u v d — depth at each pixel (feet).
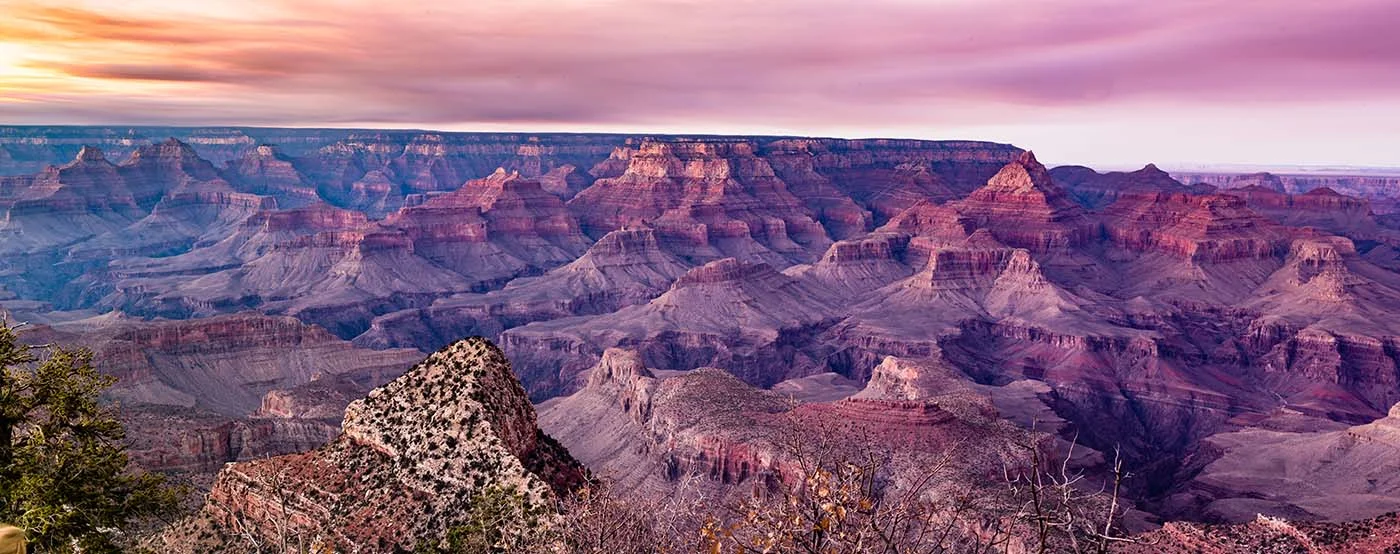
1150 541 316.60
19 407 174.91
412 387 241.35
